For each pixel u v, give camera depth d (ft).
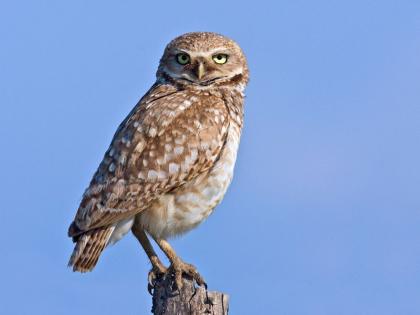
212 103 40.75
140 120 39.63
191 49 42.32
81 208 38.75
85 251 38.19
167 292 35.50
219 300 34.88
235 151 40.83
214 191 39.86
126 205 38.50
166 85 42.50
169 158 38.88
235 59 42.86
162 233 39.60
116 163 38.93
